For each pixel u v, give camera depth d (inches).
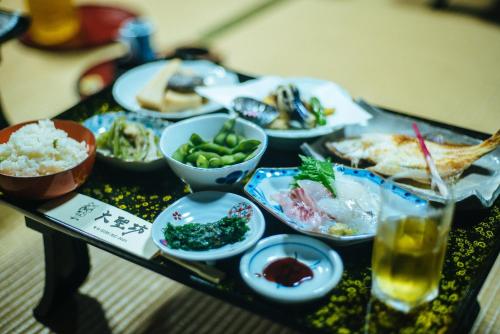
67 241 32.9
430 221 23.8
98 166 31.8
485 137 32.8
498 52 59.8
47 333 33.2
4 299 35.0
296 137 31.5
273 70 57.0
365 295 24.8
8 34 40.4
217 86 38.2
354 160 30.9
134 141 31.8
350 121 32.6
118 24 59.4
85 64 58.5
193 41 62.6
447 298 24.7
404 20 68.7
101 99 37.4
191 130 31.3
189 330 33.4
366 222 26.7
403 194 27.4
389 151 31.0
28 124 31.3
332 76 55.8
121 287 35.9
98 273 36.7
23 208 28.7
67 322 33.7
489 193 28.6
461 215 28.4
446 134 32.3
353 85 54.1
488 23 67.2
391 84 54.1
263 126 32.3
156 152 31.6
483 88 52.8
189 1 75.4
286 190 28.9
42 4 54.1
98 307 34.6
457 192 28.8
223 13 71.5
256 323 33.6
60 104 50.9
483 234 27.4
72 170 28.5
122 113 34.6
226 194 28.3
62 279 34.0
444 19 68.7
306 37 64.8
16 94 52.9
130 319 34.0
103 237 27.1
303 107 32.6
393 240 23.2
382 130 33.2
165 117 35.0
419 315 24.0
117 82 38.1
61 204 29.0
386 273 23.5
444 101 50.8
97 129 33.9
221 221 26.6
